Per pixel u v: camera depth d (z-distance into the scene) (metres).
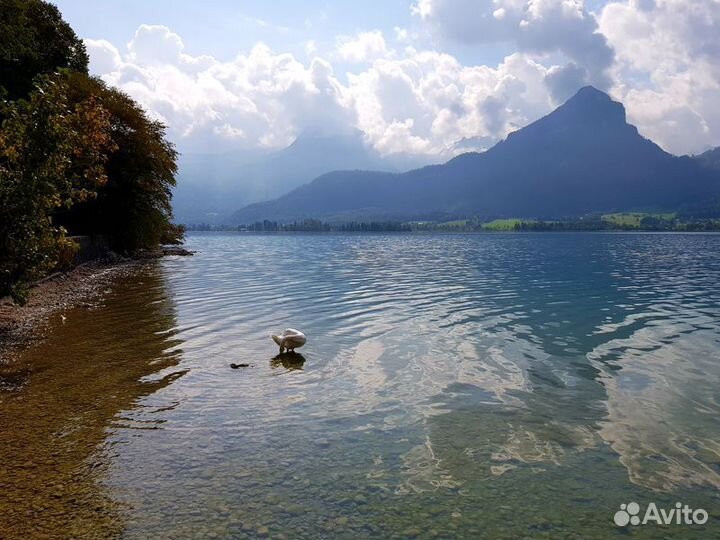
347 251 81.38
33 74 43.62
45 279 26.88
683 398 10.68
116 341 15.32
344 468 7.58
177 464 7.62
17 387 11.00
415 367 12.81
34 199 15.48
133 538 5.79
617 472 7.57
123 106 45.16
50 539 5.74
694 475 7.50
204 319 19.02
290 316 19.77
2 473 7.25
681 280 34.00
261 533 5.93
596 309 21.61
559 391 11.09
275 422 9.25
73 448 8.10
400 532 6.01
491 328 17.56
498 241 136.88
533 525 6.21
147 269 41.09
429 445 8.38
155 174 50.41
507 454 8.09
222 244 123.06
